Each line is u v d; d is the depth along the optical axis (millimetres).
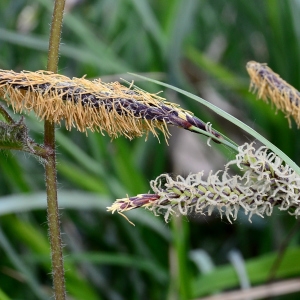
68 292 521
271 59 669
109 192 562
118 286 613
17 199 507
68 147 564
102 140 564
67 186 657
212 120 625
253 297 488
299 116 352
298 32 610
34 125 553
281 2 624
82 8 793
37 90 314
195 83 712
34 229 544
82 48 728
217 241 671
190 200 312
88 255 538
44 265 564
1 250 545
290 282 483
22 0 703
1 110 325
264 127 653
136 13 730
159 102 319
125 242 604
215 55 817
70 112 316
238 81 637
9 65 719
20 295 574
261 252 607
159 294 574
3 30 609
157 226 533
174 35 631
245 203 315
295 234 587
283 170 316
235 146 321
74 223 620
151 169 687
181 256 459
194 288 501
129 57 767
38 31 766
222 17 797
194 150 709
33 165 660
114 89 319
